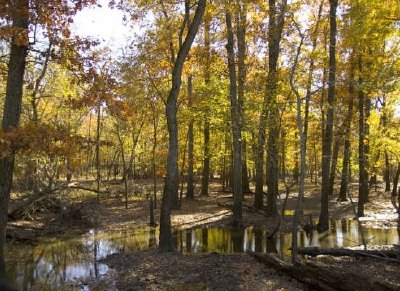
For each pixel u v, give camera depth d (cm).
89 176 5503
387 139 2281
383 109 2423
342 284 880
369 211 2598
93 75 1022
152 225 2141
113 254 1459
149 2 1880
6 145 848
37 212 2233
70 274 1205
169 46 2367
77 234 1917
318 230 1978
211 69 2552
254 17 2186
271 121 1881
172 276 1119
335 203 2959
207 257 1318
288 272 1073
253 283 1026
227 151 3569
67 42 977
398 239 1731
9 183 942
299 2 1825
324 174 2012
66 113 2684
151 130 3534
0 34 851
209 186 4378
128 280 1108
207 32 2416
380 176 5778
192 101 2458
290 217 2322
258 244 1689
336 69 1867
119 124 2888
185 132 3350
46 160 1973
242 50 2314
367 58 1903
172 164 1432
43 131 895
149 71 2317
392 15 1423
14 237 1717
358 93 2384
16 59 944
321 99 2080
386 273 1066
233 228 2047
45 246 1639
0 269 939
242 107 2014
